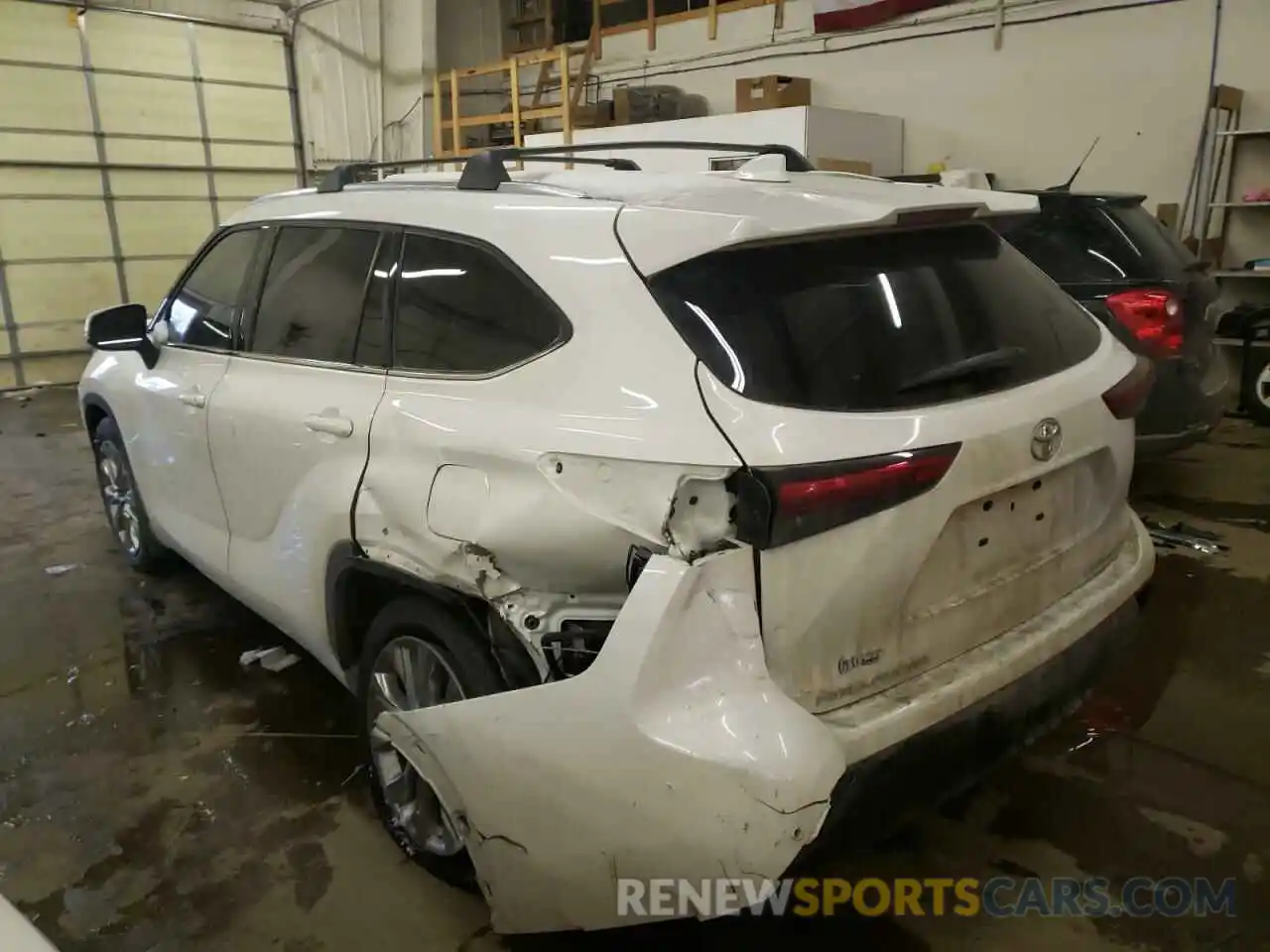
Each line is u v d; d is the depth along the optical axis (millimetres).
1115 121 7852
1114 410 2115
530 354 1929
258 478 2678
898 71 9070
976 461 1742
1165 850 2320
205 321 3129
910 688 1773
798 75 9891
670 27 11062
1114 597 2164
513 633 1907
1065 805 2492
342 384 2383
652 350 1741
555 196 2072
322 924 2154
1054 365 2039
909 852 2332
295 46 12844
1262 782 2566
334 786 2686
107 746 2918
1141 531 2477
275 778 2729
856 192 2064
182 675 3350
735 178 2273
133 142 11773
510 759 1759
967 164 8781
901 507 1656
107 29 11328
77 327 11695
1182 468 5500
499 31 14016
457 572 1979
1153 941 2043
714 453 1603
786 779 1513
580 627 1802
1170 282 4289
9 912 1338
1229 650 3275
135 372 3566
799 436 1606
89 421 4191
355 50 13406
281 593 2703
